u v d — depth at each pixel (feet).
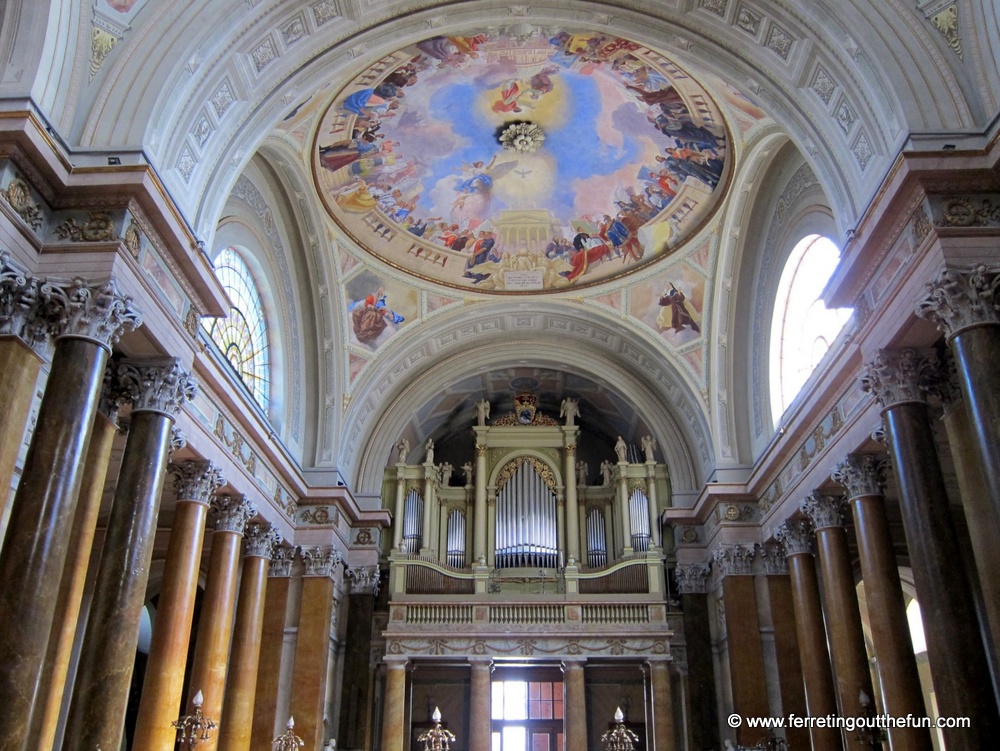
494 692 78.69
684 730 71.31
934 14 35.40
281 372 65.16
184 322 38.91
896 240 35.70
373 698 72.49
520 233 68.74
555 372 83.66
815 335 57.52
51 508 28.71
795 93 41.52
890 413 36.47
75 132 34.17
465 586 74.95
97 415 35.99
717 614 70.23
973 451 34.63
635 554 75.56
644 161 61.41
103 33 35.58
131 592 33.60
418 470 80.53
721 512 67.10
